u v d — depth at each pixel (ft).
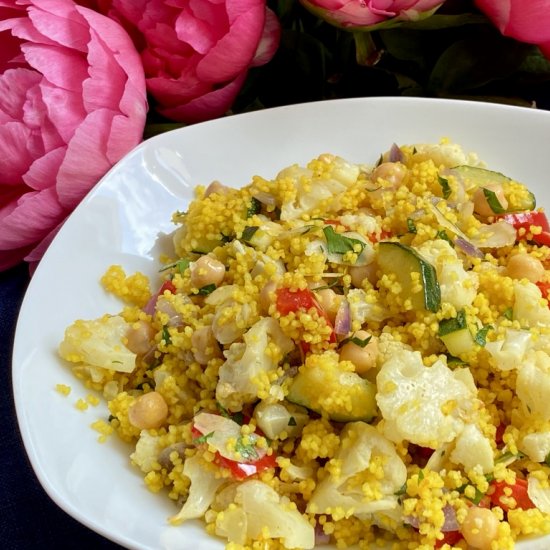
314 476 0.92
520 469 0.92
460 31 1.26
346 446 0.90
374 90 1.32
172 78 1.21
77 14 1.13
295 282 0.96
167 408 0.97
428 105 1.19
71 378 1.00
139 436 0.97
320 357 0.92
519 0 1.14
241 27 1.13
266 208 1.09
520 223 1.07
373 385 0.93
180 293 1.04
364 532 0.90
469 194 1.09
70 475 0.92
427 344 0.96
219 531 0.89
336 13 1.14
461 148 1.18
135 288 1.08
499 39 1.24
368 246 1.01
